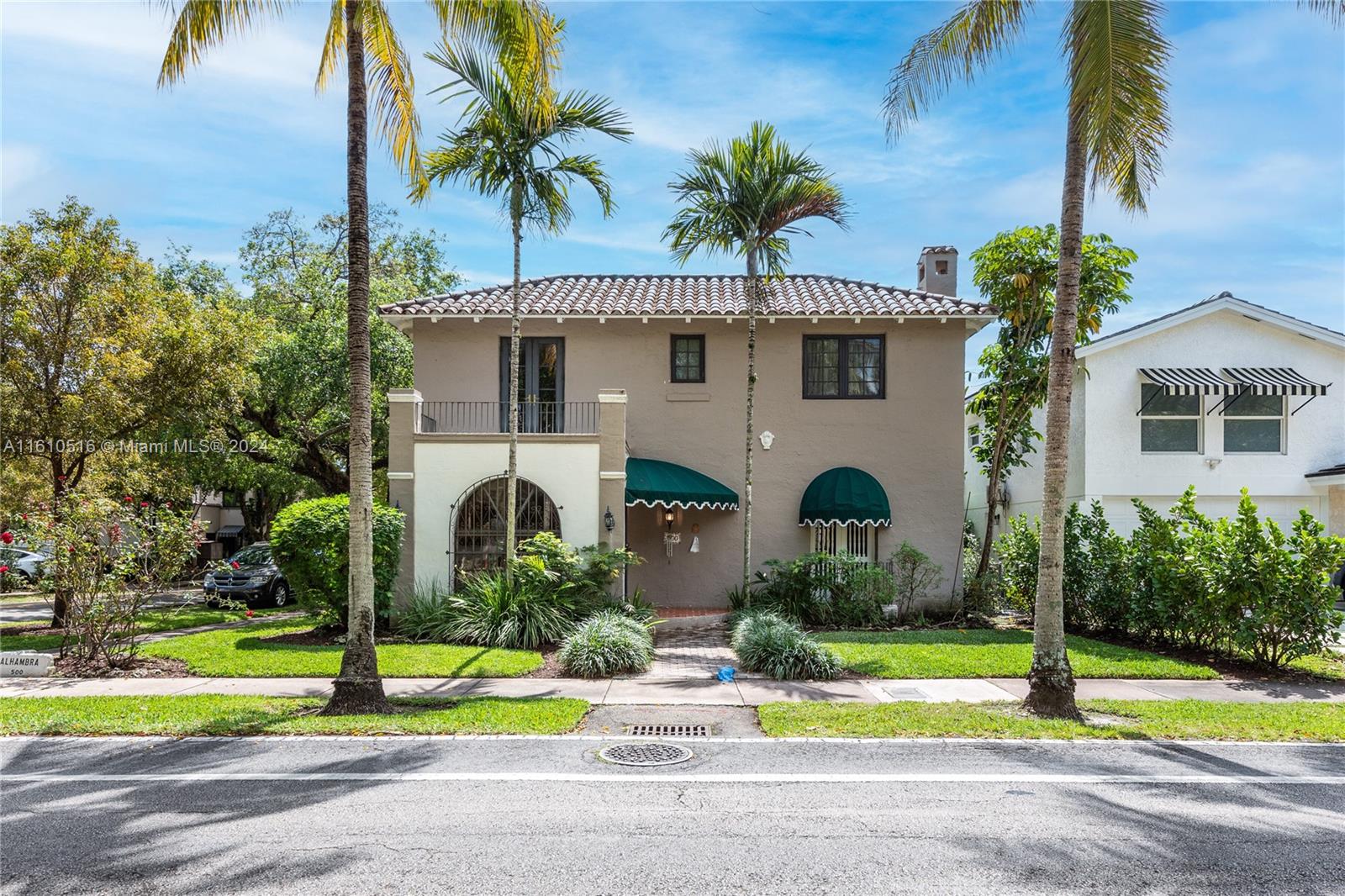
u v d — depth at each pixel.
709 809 6.26
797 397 18.84
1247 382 19.09
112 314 16.38
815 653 11.72
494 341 18.86
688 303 18.92
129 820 5.96
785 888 4.87
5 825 5.86
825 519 17.53
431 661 12.15
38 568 12.68
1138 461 20.27
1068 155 9.62
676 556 18.72
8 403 15.30
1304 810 6.26
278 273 27.25
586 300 19.25
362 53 9.77
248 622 17.89
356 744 8.07
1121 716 9.38
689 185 15.29
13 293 15.43
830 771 7.28
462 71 13.70
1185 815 6.14
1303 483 20.25
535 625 13.69
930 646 13.61
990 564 19.08
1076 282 9.59
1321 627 11.54
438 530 15.90
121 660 12.15
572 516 15.82
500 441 15.98
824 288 20.64
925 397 18.73
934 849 5.48
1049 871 5.13
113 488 18.05
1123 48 9.04
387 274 28.52
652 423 18.84
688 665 12.55
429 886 4.88
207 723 8.66
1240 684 11.27
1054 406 9.61
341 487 25.56
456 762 7.48
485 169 14.07
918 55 11.23
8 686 10.94
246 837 5.64
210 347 17.02
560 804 6.38
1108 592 14.73
